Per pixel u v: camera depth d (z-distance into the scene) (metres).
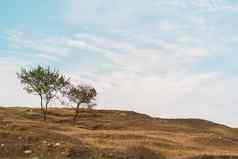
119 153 43.94
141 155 45.88
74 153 40.16
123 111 136.25
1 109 110.50
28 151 39.69
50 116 112.50
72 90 97.56
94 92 99.25
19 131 49.41
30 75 92.88
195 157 49.53
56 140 46.41
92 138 61.81
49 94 94.12
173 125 111.56
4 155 38.84
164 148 58.34
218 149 64.94
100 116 121.50
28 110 116.81
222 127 128.88
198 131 103.69
